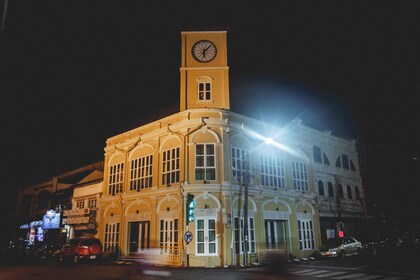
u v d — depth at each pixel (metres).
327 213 32.34
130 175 28.38
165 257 23.36
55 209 36.94
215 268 20.28
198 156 23.89
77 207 35.22
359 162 39.72
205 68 26.03
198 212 22.70
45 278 14.84
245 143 25.62
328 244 26.28
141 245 25.91
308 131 32.66
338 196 34.06
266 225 25.95
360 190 38.03
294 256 26.58
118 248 27.39
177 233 23.25
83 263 24.08
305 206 29.72
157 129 26.72
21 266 21.34
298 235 27.92
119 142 30.67
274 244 25.77
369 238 37.22
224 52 26.31
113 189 29.88
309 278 14.55
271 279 14.43
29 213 44.44
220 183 23.16
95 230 30.66
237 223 23.33
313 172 31.64
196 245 22.09
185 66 26.09
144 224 26.27
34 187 45.09
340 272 16.59
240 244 23.00
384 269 17.50
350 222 35.94
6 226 46.38
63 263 24.19
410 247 34.19
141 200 26.58
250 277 15.05
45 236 37.84
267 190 26.05
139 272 17.34
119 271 17.84
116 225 28.41
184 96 25.53
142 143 27.94
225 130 24.20
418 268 17.77
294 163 29.92
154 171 26.08
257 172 25.89
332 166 34.84
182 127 24.58
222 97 25.42
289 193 28.11
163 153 25.91
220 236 22.22
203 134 24.09
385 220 39.34
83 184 36.56
